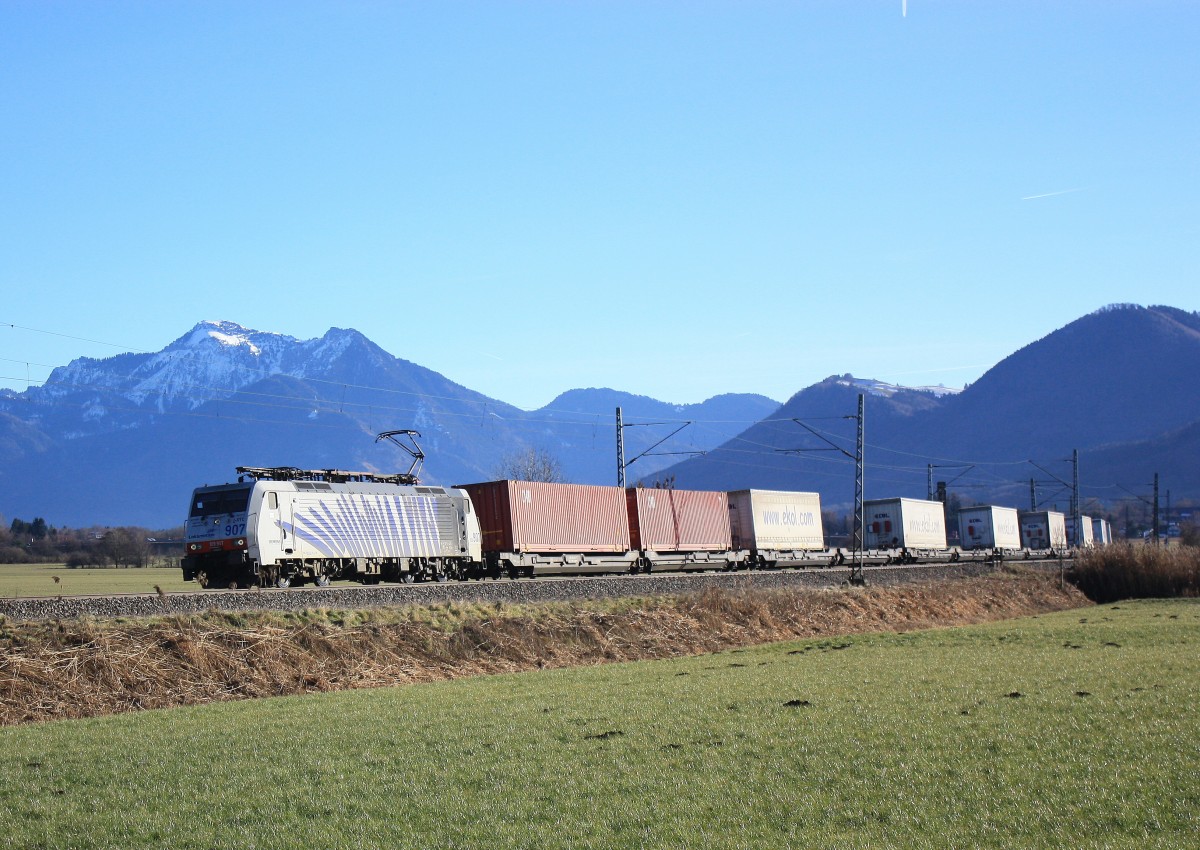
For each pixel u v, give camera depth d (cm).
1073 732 1612
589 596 4069
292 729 1831
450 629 3122
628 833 1170
